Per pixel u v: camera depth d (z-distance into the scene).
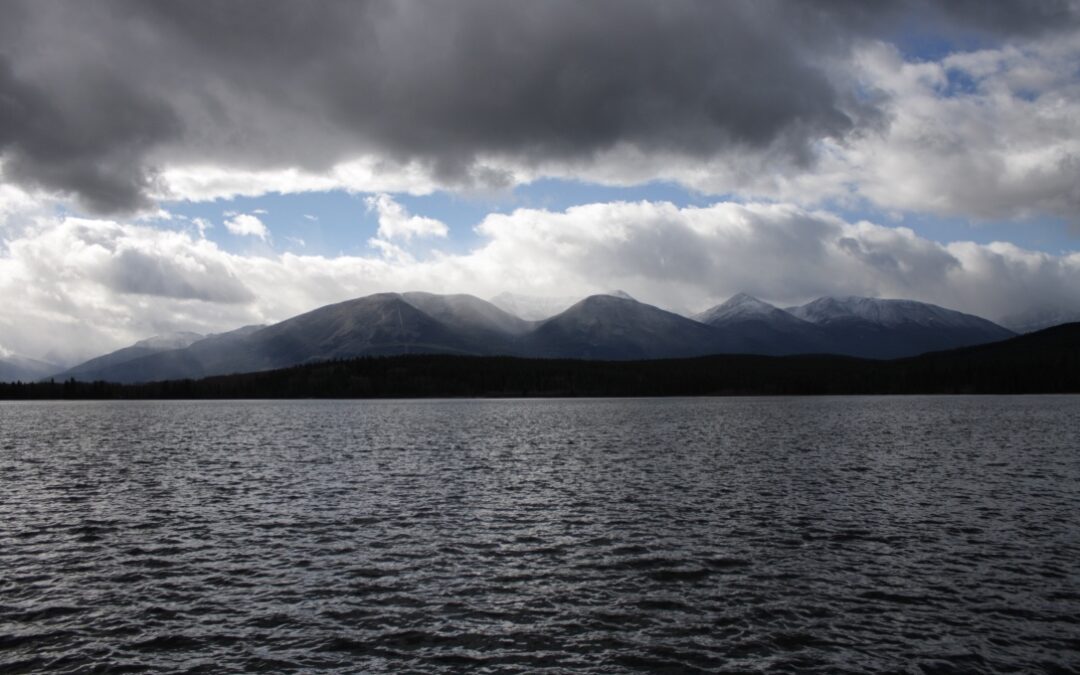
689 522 41.12
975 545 35.47
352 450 84.50
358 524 40.91
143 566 32.12
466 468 66.31
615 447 86.62
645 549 35.00
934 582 29.48
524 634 24.09
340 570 31.47
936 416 147.12
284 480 58.41
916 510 44.22
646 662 21.88
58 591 28.52
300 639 23.66
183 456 77.62
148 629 24.50
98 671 21.20
